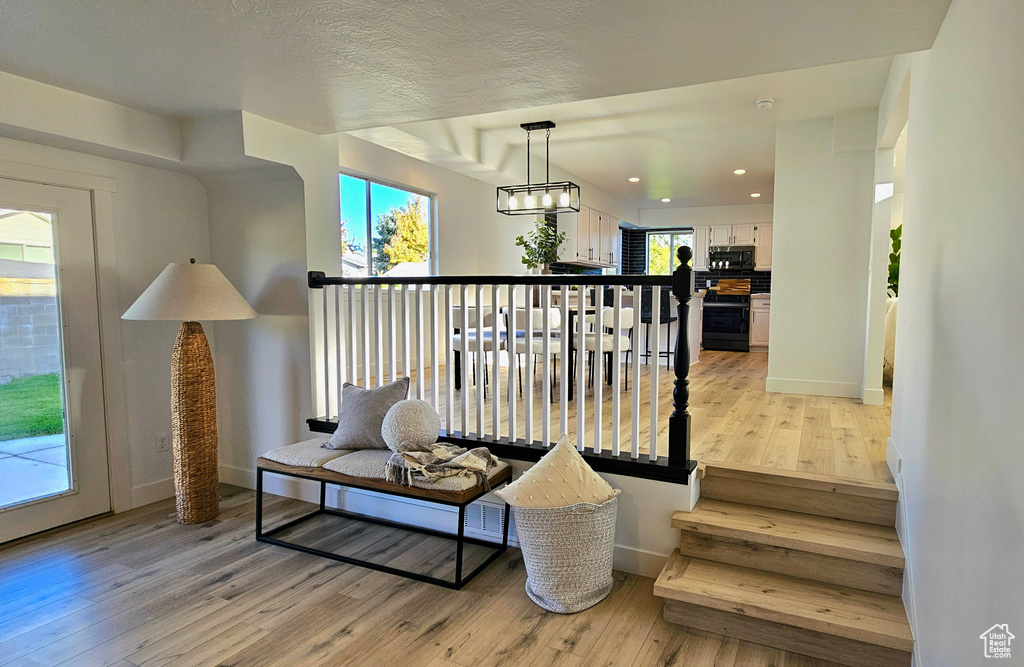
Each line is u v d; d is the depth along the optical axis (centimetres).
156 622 227
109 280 331
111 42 222
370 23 206
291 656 206
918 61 249
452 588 255
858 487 252
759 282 946
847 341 475
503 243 749
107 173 325
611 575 261
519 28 208
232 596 247
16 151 284
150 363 355
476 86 270
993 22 137
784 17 196
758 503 272
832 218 472
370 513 341
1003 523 114
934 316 195
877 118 440
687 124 481
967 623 137
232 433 388
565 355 291
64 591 250
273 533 312
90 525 321
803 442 326
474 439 313
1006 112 124
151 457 358
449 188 698
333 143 365
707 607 221
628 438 336
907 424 240
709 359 768
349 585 258
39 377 305
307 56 236
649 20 200
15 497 299
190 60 240
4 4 192
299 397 357
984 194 139
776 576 237
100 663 201
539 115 455
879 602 217
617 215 878
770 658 207
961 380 154
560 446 258
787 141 481
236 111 308
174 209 362
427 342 685
